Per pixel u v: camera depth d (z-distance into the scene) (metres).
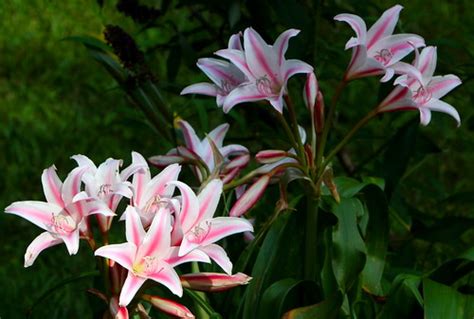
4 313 4.79
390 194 4.04
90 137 7.40
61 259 5.70
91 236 2.73
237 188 3.39
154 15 4.52
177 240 2.70
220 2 4.26
